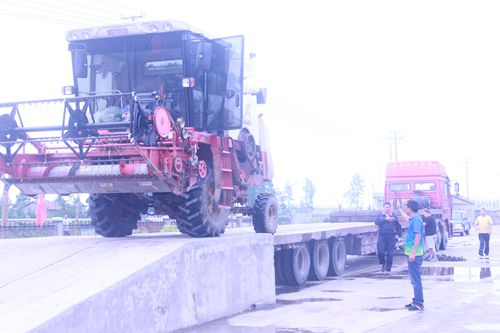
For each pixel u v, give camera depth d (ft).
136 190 34.27
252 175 44.39
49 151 35.53
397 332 30.68
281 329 32.07
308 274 53.72
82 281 27.14
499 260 72.69
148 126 32.78
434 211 86.07
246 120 44.01
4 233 76.59
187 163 34.73
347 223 84.07
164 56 36.94
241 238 38.11
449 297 42.60
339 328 32.07
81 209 184.75
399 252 87.92
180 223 37.24
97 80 37.91
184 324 31.68
